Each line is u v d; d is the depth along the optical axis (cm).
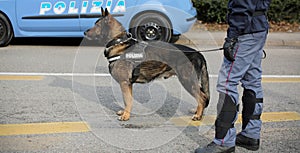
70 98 533
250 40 331
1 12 929
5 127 425
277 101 543
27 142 388
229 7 326
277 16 1277
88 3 901
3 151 366
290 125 449
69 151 370
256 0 312
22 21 927
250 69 357
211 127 435
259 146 388
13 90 567
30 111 479
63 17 913
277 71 737
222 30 1167
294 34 1153
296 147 389
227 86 342
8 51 887
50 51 888
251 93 365
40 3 916
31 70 694
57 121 446
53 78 640
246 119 373
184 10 834
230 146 353
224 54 333
